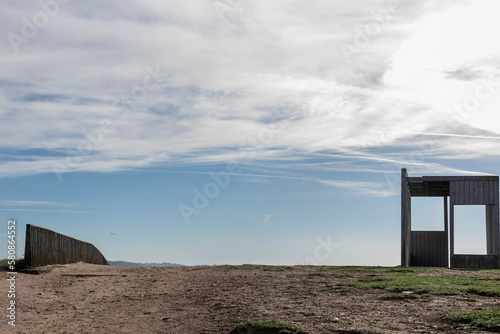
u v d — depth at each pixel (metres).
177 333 7.02
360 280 11.30
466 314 6.46
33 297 9.63
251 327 6.48
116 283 11.85
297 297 9.01
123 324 7.82
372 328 6.16
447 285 9.46
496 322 5.91
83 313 8.68
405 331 5.99
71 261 15.23
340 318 6.86
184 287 11.20
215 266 15.85
